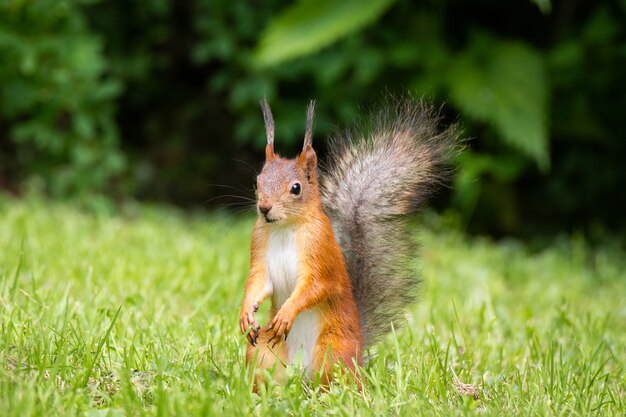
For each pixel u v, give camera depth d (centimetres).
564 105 1487
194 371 644
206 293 898
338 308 646
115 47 1598
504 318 910
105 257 1020
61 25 1419
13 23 1397
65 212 1283
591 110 1494
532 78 1385
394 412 599
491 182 1518
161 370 623
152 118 1680
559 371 686
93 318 752
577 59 1437
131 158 1625
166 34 1614
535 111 1349
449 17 1536
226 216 1447
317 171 727
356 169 729
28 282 873
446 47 1458
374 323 718
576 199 1562
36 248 1024
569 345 802
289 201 635
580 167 1546
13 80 1414
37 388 563
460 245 1328
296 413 577
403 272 732
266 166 659
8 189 1456
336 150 738
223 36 1476
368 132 741
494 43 1440
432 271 1144
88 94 1423
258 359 644
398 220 728
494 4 1545
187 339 724
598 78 1460
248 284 652
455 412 601
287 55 1331
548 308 1007
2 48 1392
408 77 1473
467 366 726
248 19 1477
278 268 649
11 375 585
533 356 774
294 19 1362
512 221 1526
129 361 642
